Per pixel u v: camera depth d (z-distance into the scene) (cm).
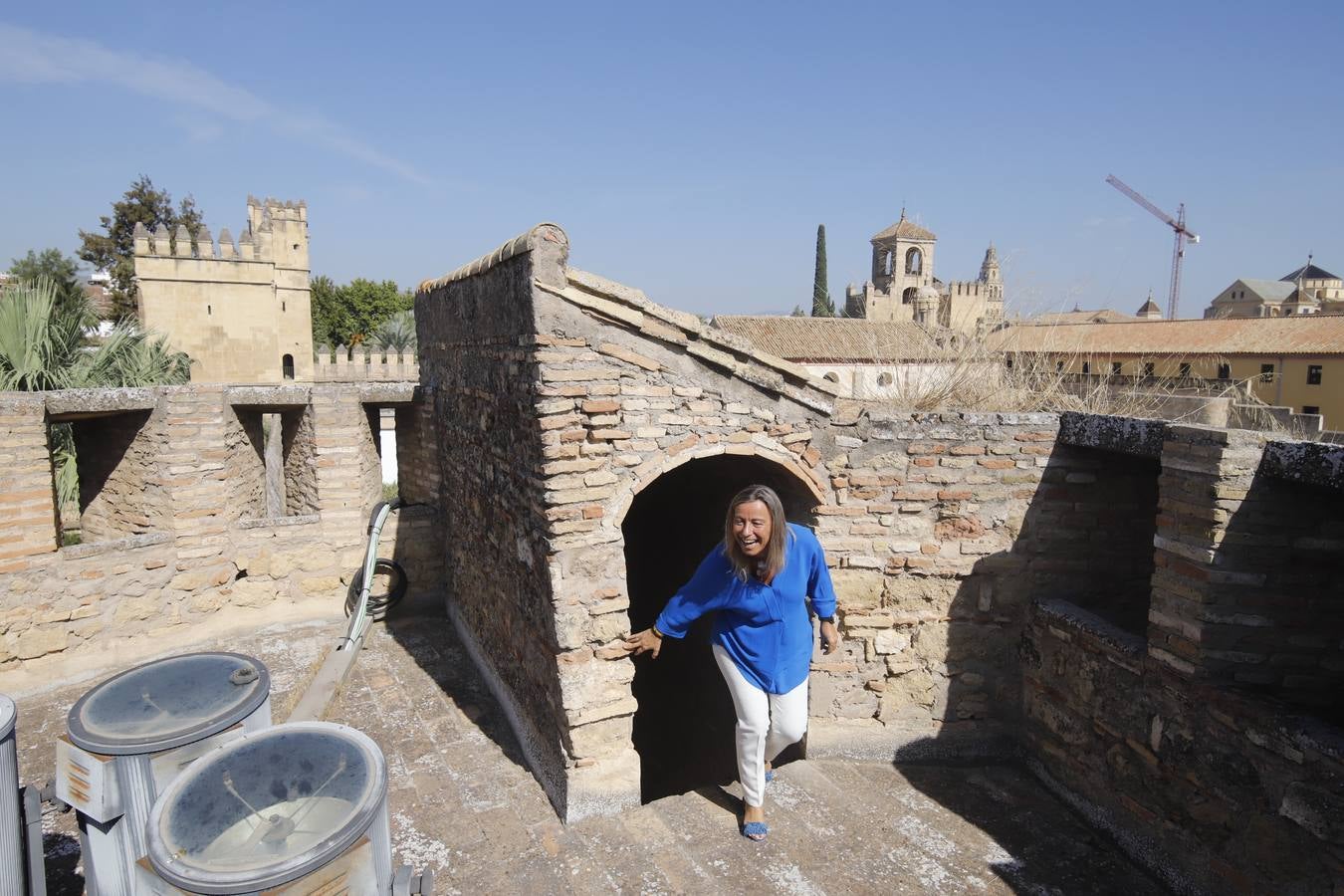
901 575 575
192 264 3409
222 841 264
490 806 530
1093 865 470
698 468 770
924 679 586
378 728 643
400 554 898
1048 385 692
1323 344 2698
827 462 562
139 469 804
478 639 748
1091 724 510
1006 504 567
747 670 460
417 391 914
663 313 502
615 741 517
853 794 541
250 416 926
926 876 456
